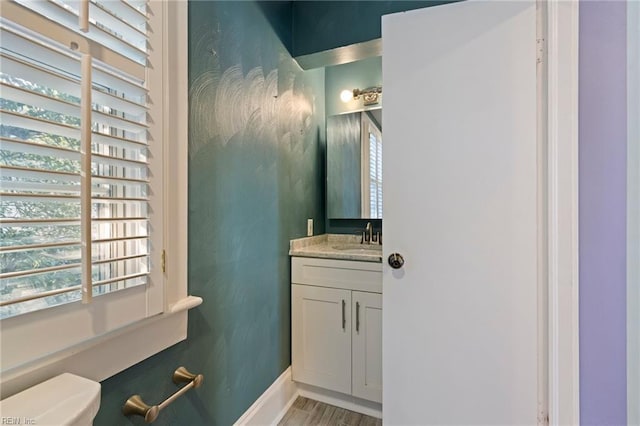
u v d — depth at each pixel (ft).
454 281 4.09
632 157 3.05
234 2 4.23
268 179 5.15
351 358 5.44
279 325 5.49
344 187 7.45
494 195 3.89
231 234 4.19
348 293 5.47
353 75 7.51
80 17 2.06
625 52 3.10
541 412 3.71
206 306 3.73
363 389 5.34
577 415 3.34
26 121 1.89
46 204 2.09
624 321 3.14
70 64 2.12
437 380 4.20
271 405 5.13
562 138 3.39
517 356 3.82
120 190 2.68
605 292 3.22
